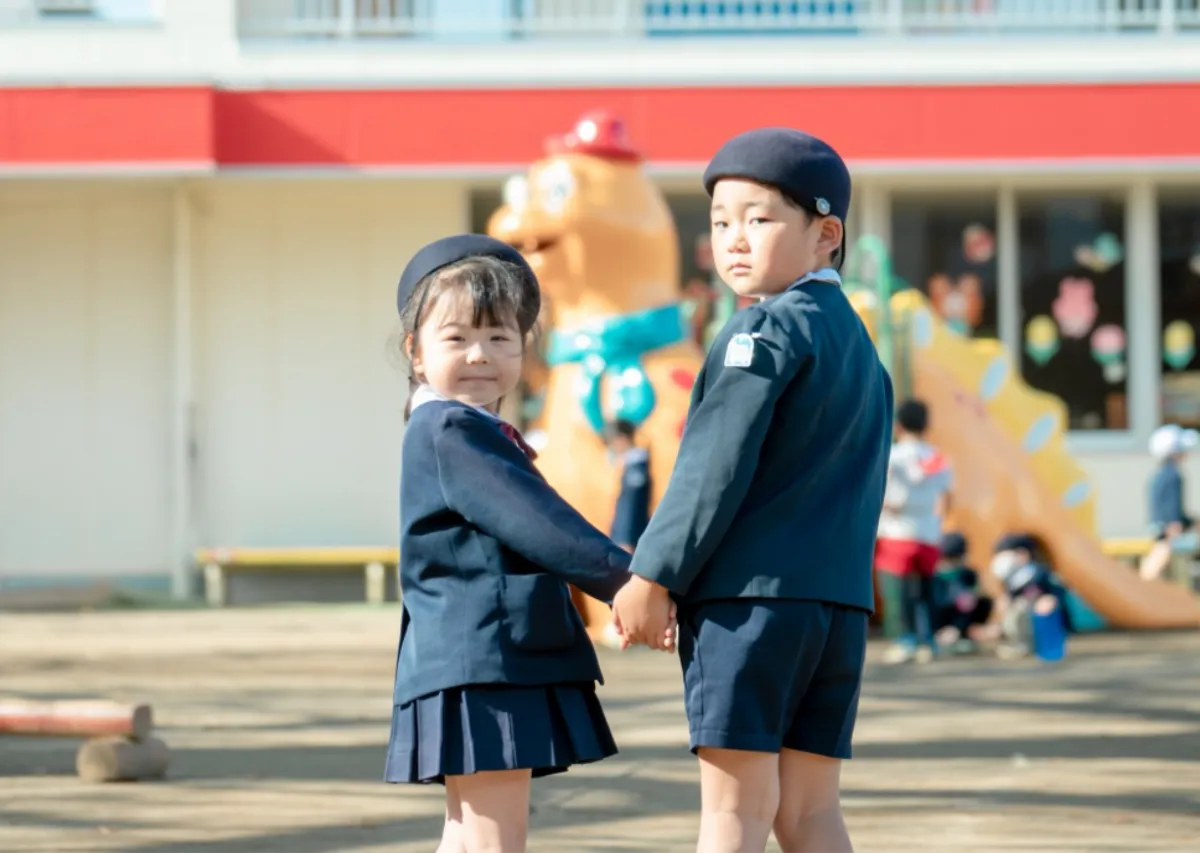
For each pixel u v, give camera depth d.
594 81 24.64
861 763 11.11
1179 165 24.83
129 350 26.97
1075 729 12.60
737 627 5.82
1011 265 26.62
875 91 24.72
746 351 5.83
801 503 5.91
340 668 16.92
